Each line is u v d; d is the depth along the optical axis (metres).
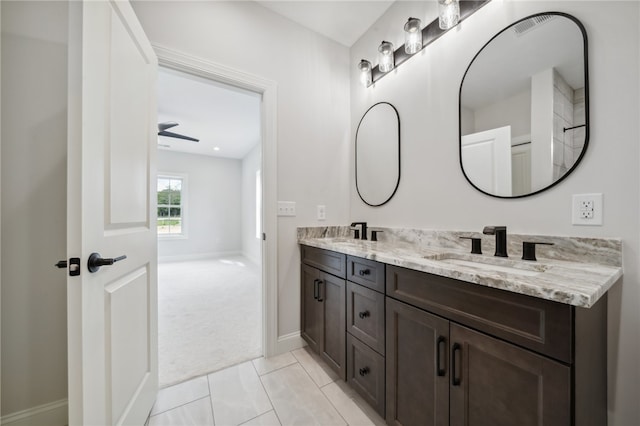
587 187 0.96
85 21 0.76
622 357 0.88
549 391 0.64
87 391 0.77
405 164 1.72
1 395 1.14
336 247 1.48
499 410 0.74
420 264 0.97
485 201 1.28
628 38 0.88
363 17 1.92
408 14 1.70
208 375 1.57
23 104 1.16
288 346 1.87
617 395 0.89
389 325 1.12
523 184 1.14
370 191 2.01
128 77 1.06
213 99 3.09
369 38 2.02
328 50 2.11
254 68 1.75
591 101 0.95
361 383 1.29
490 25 1.27
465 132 1.37
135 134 1.12
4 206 1.14
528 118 1.12
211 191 6.15
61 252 1.21
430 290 0.95
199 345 1.93
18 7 1.17
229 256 6.26
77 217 0.74
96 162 0.82
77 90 0.75
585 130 0.96
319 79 2.05
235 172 6.47
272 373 1.59
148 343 1.26
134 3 1.40
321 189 2.05
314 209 2.01
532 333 0.67
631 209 0.87
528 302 0.68
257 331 2.17
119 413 0.97
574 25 1.00
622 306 0.88
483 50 1.29
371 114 2.00
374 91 1.98
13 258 1.15
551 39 1.06
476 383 0.80
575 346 0.61
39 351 1.18
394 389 1.09
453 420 0.86
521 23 1.15
